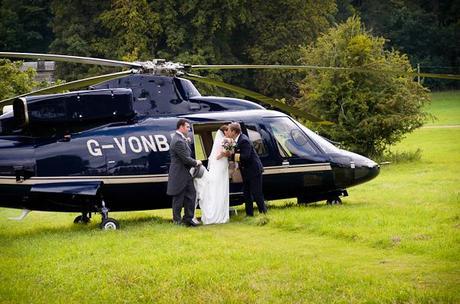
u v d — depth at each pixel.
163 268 10.74
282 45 58.31
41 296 9.91
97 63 14.37
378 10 82.31
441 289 9.12
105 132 15.24
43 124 14.86
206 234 13.51
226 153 15.23
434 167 27.58
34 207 15.18
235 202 16.30
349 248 11.70
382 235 12.05
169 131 15.59
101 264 11.22
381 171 27.17
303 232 13.39
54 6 59.34
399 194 18.81
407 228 12.57
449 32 79.88
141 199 15.54
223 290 9.56
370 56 29.34
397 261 10.64
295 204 17.59
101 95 15.23
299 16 58.31
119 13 54.91
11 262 11.83
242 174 15.59
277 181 16.38
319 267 10.40
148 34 56.03
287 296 9.27
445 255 10.65
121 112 15.34
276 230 13.78
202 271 10.43
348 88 29.45
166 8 55.25
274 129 16.48
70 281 10.43
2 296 9.90
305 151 16.55
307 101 30.30
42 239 13.83
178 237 13.17
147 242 12.86
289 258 11.04
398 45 80.69
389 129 29.70
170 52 56.38
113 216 17.86
